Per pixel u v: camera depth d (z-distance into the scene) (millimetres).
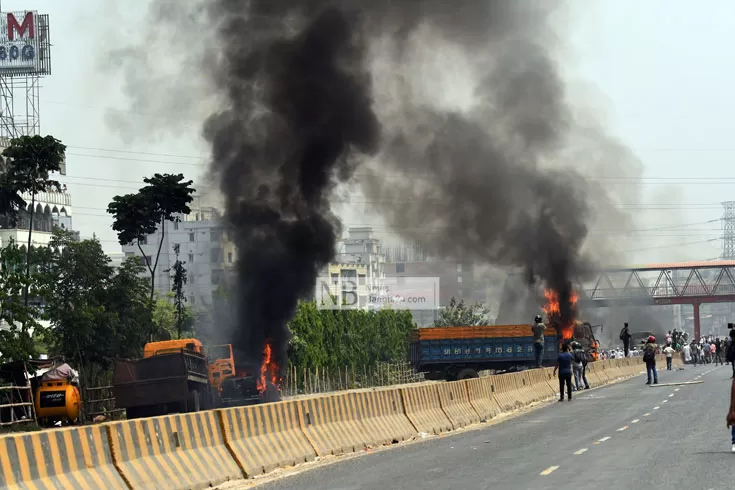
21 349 39844
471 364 67812
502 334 67625
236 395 49344
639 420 30203
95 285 49531
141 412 40281
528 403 44250
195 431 19062
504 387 41906
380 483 17656
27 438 14070
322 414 25016
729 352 45656
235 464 19953
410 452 24297
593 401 42438
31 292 45250
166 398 39844
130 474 16297
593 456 20438
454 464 20406
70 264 49156
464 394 36156
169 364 40156
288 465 22031
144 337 51156
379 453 24734
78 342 47719
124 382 39844
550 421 32438
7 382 39719
